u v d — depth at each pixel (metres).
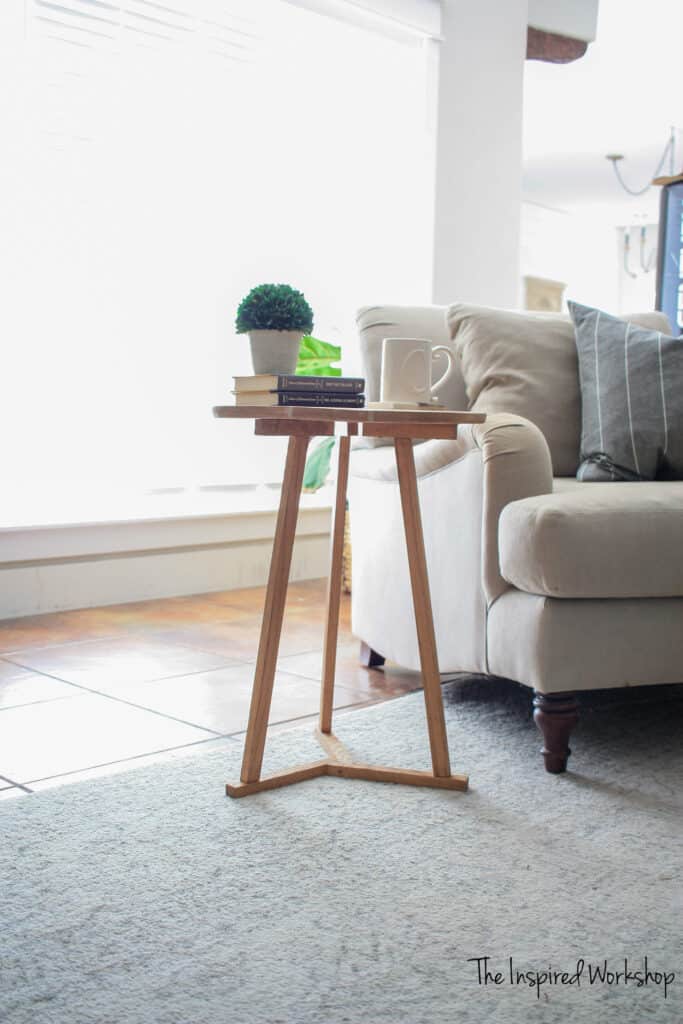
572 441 2.40
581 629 1.79
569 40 4.53
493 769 1.81
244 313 1.75
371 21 3.78
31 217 2.99
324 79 3.72
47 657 2.60
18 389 3.00
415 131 3.97
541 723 1.81
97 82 3.11
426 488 2.14
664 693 2.39
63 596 3.18
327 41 3.70
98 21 3.10
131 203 3.23
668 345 2.34
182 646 2.74
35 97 2.98
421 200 3.98
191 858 1.42
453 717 2.12
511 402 2.37
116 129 3.17
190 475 3.44
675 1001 1.09
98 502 3.20
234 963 1.15
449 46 3.97
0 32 2.89
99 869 1.38
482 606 1.96
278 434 1.64
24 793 1.68
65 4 3.01
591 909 1.30
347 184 3.84
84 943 1.19
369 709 2.15
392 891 1.34
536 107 6.48
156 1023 1.03
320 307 3.80
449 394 2.46
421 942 1.21
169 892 1.32
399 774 1.74
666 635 1.88
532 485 1.91
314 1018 1.04
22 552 3.05
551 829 1.55
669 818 1.60
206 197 3.42
